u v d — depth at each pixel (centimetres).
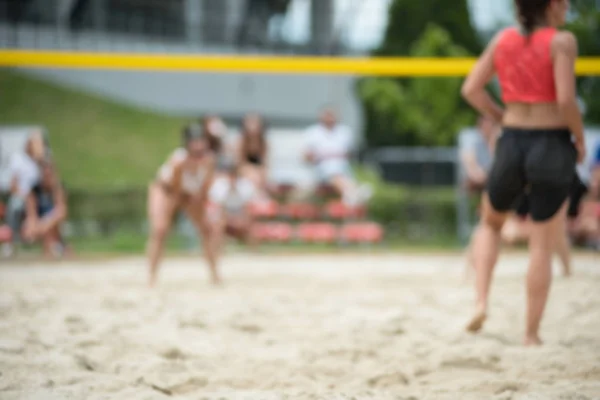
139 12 5838
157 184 1631
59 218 2580
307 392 662
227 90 5712
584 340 869
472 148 1836
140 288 1552
